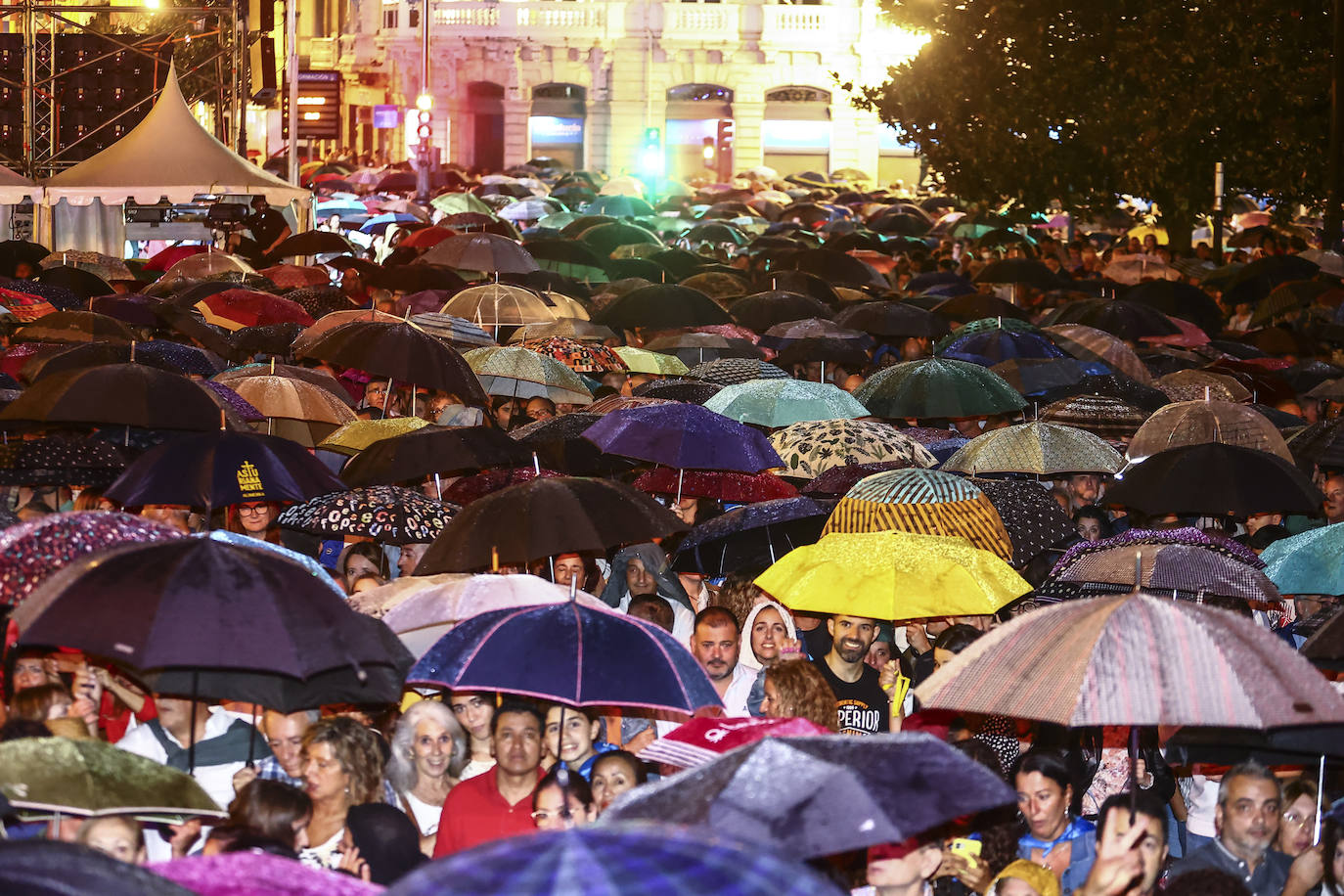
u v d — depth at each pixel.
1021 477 17.05
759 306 27.52
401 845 9.56
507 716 10.06
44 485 13.91
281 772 10.45
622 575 14.70
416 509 13.89
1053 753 10.45
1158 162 43.88
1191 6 42.72
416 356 17.20
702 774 7.50
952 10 47.56
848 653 12.62
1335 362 27.34
